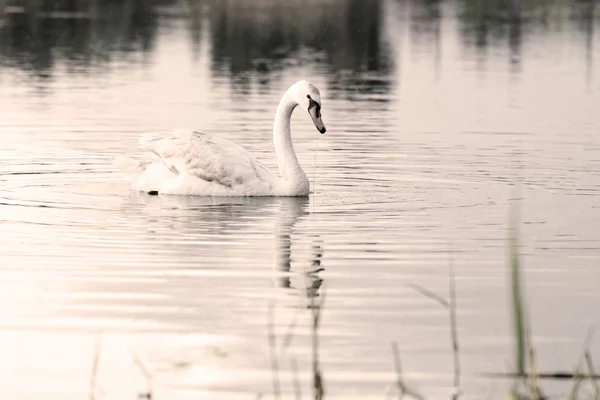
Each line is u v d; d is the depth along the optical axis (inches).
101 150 841.5
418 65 1446.9
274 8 2203.5
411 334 422.0
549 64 1457.9
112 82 1250.6
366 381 377.7
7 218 611.5
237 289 478.0
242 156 692.1
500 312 448.5
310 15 2073.1
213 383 374.9
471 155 829.8
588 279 496.1
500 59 1512.1
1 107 1053.8
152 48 1578.5
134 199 673.0
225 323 432.1
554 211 638.5
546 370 387.5
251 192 682.8
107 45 1603.1
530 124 986.1
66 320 434.3
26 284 481.1
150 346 407.2
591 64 1456.7
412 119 1011.3
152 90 1187.3
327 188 710.5
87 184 718.5
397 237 574.2
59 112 1027.9
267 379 378.9
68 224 599.2
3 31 1721.2
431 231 587.8
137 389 369.4
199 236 574.2
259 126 960.3
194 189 684.7
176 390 369.7
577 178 741.9
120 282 486.3
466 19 2060.8
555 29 1902.1
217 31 1780.3
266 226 599.8
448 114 1043.9
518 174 755.4
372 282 490.3
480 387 373.1
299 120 1006.4
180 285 482.6
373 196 685.3
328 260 526.9
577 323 435.5
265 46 1619.1
